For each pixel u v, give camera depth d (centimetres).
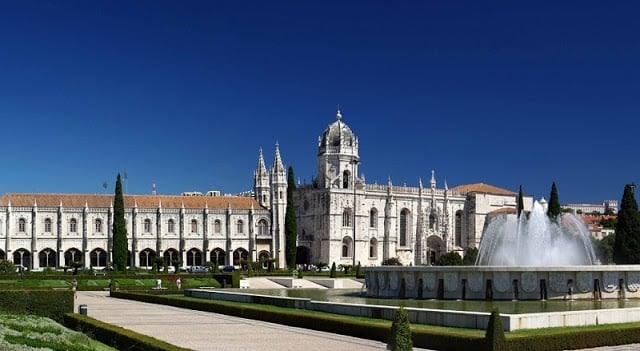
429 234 19725
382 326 4225
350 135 18838
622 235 11750
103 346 3922
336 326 4606
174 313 6191
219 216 17825
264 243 18188
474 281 6450
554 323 4247
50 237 16575
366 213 18750
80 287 10269
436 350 3862
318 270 16400
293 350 3850
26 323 4191
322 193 18475
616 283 6438
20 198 16625
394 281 7056
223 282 11138
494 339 3584
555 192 13700
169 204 17600
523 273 6300
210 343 4125
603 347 3966
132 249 17038
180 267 16062
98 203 17100
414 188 19600
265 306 6338
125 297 8419
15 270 13688
